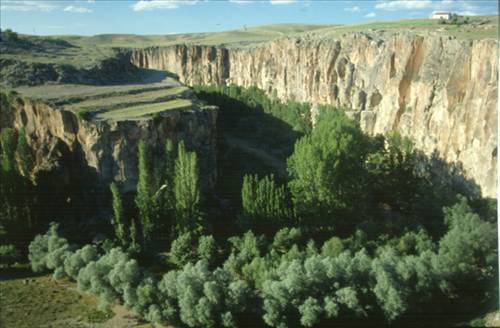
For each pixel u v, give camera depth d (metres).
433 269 67.38
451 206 88.44
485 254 71.12
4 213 86.38
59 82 127.94
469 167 97.81
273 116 172.50
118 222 83.69
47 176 93.50
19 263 83.94
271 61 198.75
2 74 123.38
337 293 64.62
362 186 94.00
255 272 72.06
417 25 151.38
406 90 122.38
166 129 98.62
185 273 68.19
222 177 116.19
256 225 86.50
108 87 129.50
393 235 82.25
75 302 73.12
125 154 94.88
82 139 97.19
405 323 64.81
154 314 65.94
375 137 113.75
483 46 97.25
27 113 106.94
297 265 67.44
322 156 87.12
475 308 66.38
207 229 89.94
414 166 111.50
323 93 159.12
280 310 64.31
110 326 67.50
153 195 88.88
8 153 87.81
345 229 88.56
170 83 147.62
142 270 74.25
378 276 65.19
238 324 65.75
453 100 104.62
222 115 176.00
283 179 114.19
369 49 141.88
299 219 88.38
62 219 93.12
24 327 67.00
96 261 74.88
